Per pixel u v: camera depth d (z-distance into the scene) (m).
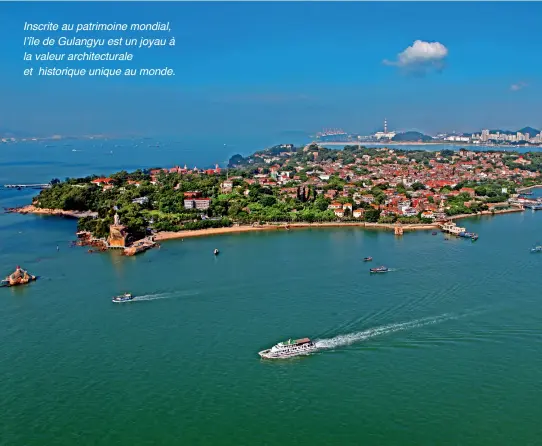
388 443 154.75
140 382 186.62
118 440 158.50
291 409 170.00
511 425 161.62
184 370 193.25
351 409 169.62
